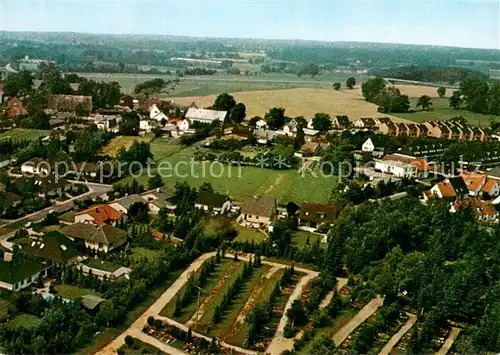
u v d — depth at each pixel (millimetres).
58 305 79438
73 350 72438
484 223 125375
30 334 72938
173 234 115750
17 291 86688
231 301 88562
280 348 76250
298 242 116188
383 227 110438
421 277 90125
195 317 83250
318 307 87438
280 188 154625
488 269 96625
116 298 83625
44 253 97812
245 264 98562
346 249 104250
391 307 84625
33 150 163625
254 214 124562
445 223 114938
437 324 81062
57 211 125125
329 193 151000
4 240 107000
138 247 108812
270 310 84188
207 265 97500
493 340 75312
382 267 96375
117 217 118312
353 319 84625
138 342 75625
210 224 119750
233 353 74500
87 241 105312
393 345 77750
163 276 95062
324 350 74500
